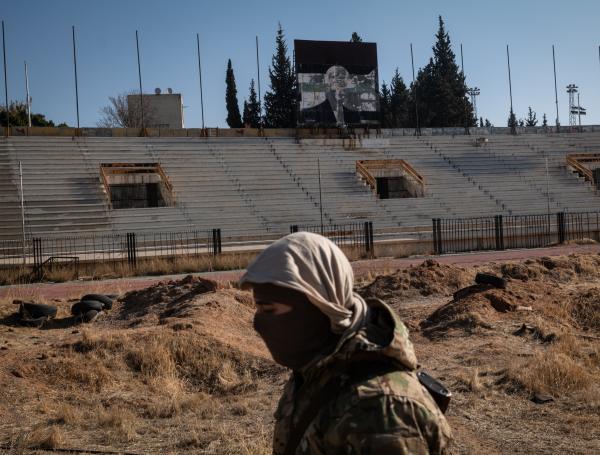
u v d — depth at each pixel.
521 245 29.94
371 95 44.28
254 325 1.94
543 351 9.09
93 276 22.14
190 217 32.56
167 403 7.60
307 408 1.85
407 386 1.78
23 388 7.90
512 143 47.50
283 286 1.81
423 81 75.06
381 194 42.56
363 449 1.68
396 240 28.12
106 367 8.64
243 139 42.59
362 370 1.82
